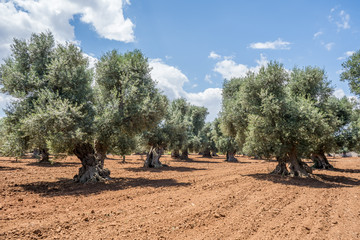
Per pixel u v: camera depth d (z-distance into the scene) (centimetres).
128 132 1781
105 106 1662
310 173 2009
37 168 2447
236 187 1380
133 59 1897
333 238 596
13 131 1470
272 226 684
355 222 729
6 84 1478
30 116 1267
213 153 8475
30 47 1630
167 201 989
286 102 1859
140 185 1457
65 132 1332
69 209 845
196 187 1370
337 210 880
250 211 843
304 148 1941
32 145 1423
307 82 2239
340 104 2948
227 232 627
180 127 3662
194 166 3303
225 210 851
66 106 1314
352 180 1872
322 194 1211
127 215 772
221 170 2609
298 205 956
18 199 975
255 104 2019
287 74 1973
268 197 1099
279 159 2145
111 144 1730
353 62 2170
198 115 5931
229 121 2595
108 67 1800
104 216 757
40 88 1484
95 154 1686
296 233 627
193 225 678
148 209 853
